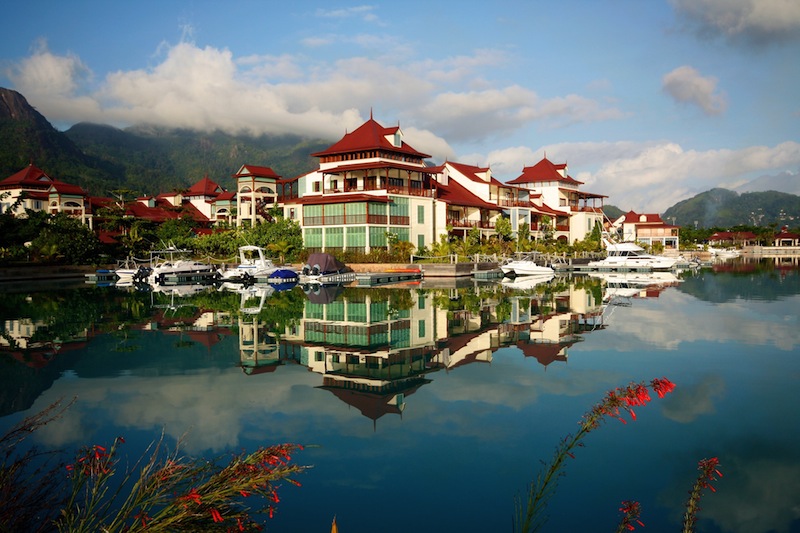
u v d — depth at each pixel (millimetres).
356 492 9453
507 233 77375
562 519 8531
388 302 36812
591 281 54094
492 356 19719
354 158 68125
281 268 57125
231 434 12172
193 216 103250
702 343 21656
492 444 11492
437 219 71625
